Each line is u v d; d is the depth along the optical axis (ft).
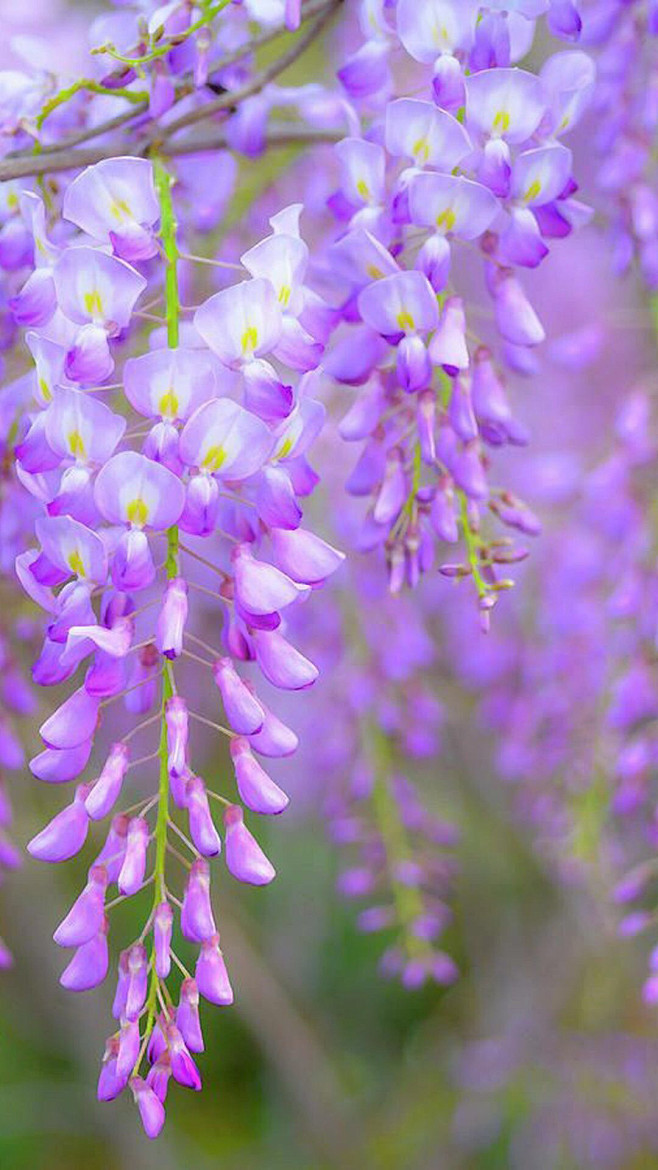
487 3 2.44
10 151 2.68
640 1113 4.35
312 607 3.52
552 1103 4.45
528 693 3.83
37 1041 5.35
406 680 3.55
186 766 2.28
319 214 3.34
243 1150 5.23
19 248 2.60
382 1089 5.25
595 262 4.99
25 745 4.00
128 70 2.59
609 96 3.01
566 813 3.50
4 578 2.92
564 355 3.53
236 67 2.77
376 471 2.58
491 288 2.56
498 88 2.42
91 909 2.32
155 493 2.27
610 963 4.28
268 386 2.30
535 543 3.85
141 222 2.37
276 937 5.39
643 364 4.74
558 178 2.46
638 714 3.25
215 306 2.31
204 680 4.22
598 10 2.97
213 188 2.86
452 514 2.55
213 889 4.98
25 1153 5.24
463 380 2.54
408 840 3.60
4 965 2.89
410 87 2.89
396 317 2.43
